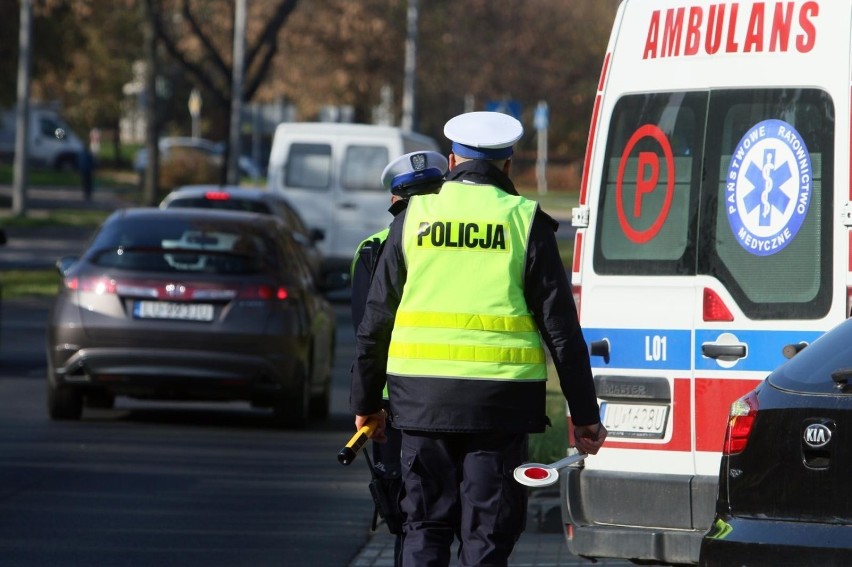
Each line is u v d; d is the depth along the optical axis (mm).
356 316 20250
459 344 16500
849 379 16203
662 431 21375
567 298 16594
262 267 38219
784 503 16344
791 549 16031
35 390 44781
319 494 30188
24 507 27859
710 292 21062
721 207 21094
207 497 29406
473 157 17125
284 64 155375
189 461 33594
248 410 43781
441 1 154625
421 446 16750
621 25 22047
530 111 178125
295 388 38344
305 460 34344
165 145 185500
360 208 77688
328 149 78125
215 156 189000
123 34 173125
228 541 25484
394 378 16781
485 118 17203
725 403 20953
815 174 20469
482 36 159375
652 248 21531
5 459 33000
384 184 21297
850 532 15820
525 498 16797
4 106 148750
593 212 21953
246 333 37375
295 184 78188
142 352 37312
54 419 39000
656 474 21391
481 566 16375
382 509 18422
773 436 16500
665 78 21578
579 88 173000
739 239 20938
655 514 21281
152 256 38000
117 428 38125
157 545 24969
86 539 25281
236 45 113500
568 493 21906
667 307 21375
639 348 21562
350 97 154375
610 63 22047
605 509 21641
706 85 21250
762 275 20781
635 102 21797
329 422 41469
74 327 37500
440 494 16891
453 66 156375
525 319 16625
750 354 20797
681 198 21359
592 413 16547
